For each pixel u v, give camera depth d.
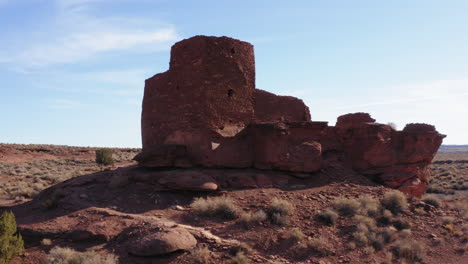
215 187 15.29
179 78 18.27
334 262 11.43
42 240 11.72
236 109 18.47
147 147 20.47
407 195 18.03
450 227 14.59
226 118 18.05
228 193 15.66
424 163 22.73
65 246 11.27
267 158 18.12
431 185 36.88
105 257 10.26
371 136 20.97
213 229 12.45
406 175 21.22
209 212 13.52
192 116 17.58
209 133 17.31
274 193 16.14
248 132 18.91
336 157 21.56
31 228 12.25
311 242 12.19
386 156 21.44
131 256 10.40
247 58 19.16
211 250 10.91
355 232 13.24
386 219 14.96
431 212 16.22
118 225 12.12
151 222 12.10
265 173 18.11
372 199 16.45
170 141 18.64
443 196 30.22
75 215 13.31
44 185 25.50
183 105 17.98
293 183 18.03
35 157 49.47
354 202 15.38
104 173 18.16
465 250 13.00
